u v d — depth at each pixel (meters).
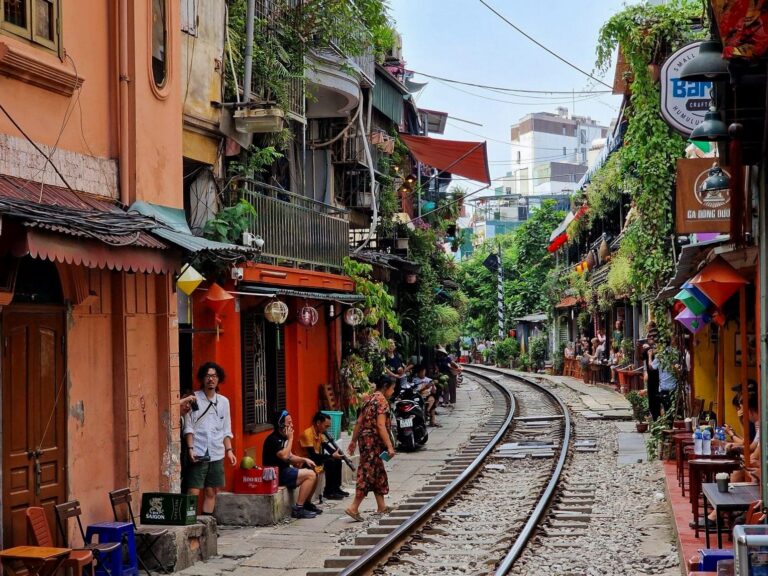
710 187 10.92
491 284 59.59
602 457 18.27
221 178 14.23
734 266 12.05
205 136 13.70
